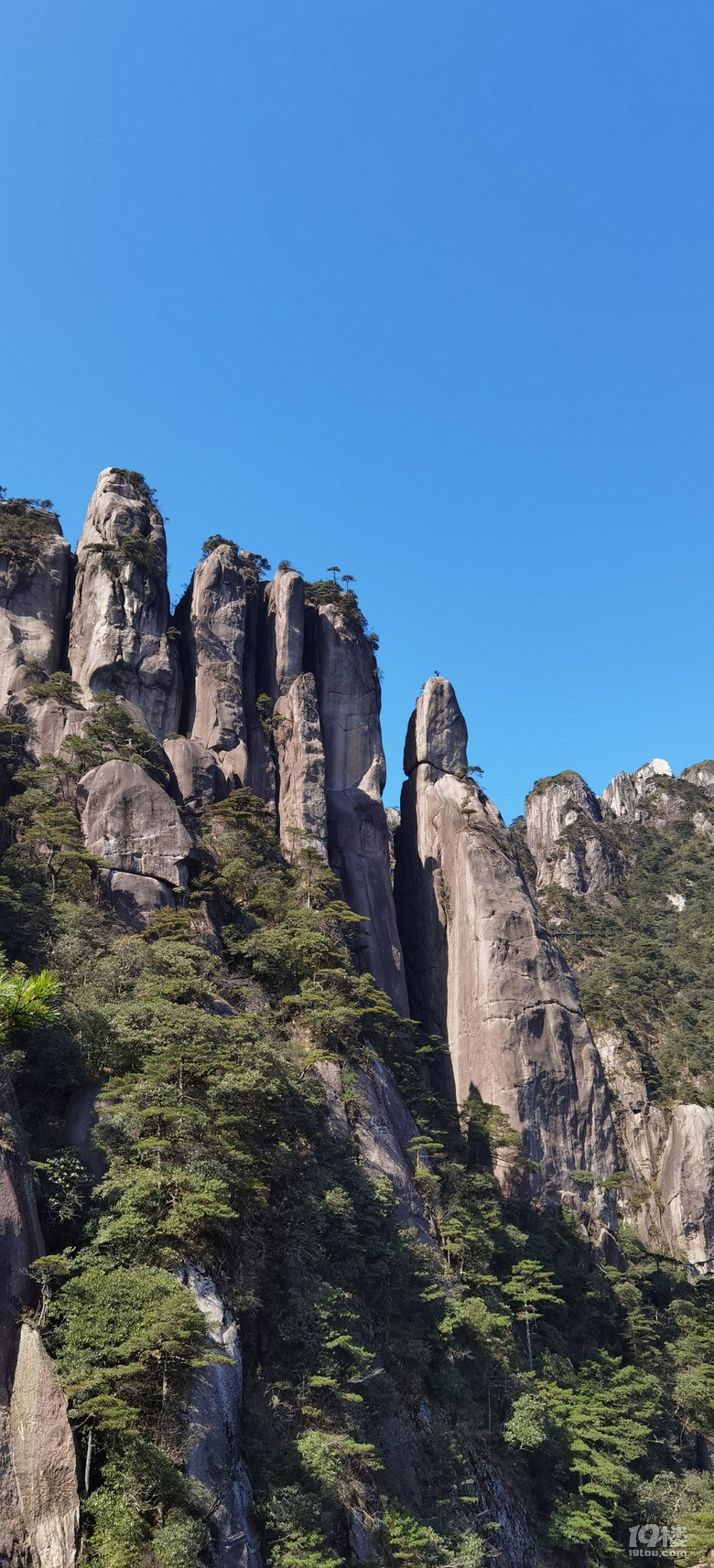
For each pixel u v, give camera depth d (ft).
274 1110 185.06
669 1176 399.85
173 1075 172.96
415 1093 265.34
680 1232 386.73
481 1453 199.72
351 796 329.93
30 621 305.94
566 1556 205.16
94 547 315.17
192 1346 135.13
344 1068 229.66
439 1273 216.13
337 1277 185.37
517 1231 258.78
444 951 329.72
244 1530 133.80
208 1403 137.59
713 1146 405.59
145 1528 122.83
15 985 89.51
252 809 290.56
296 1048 223.71
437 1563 161.79
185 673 325.83
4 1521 117.29
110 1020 176.96
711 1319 317.22
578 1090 308.40
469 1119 288.92
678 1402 271.08
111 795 247.91
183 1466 130.41
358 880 313.53
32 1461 120.98
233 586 335.88
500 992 311.27
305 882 279.90
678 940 599.16
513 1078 301.22
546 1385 226.58
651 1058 460.55
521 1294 239.50
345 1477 157.17
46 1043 169.48
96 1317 131.54
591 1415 226.38
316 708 326.85
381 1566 150.82
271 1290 169.78
